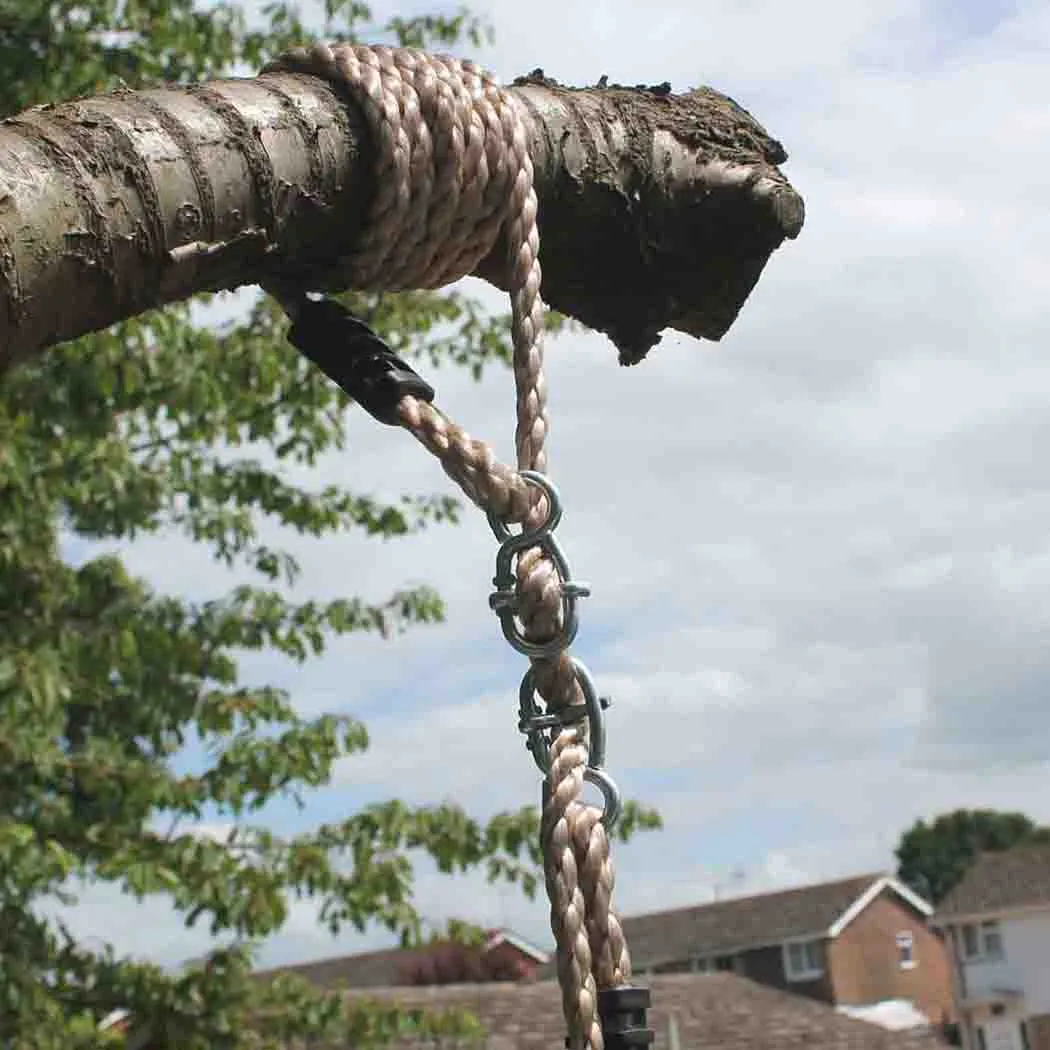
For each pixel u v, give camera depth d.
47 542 6.14
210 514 7.30
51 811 6.03
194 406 6.26
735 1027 21.31
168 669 6.62
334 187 1.60
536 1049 16.16
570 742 1.35
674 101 1.94
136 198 1.48
